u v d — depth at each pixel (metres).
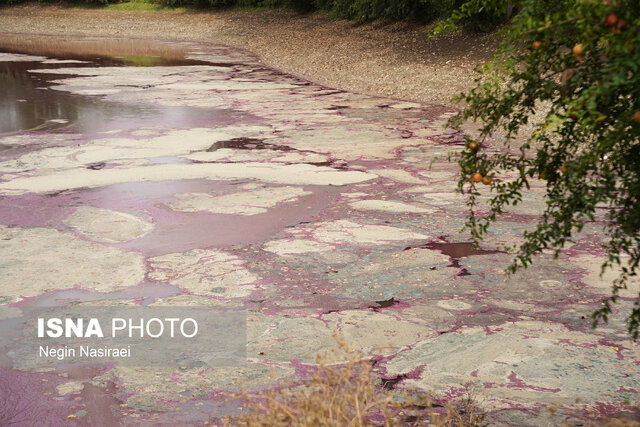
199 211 9.63
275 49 33.78
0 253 7.96
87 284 7.06
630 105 3.36
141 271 7.42
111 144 14.20
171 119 17.00
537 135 3.75
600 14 2.96
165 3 52.06
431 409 4.65
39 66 28.41
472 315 6.28
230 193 10.56
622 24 2.93
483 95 3.84
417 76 22.81
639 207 3.52
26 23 50.84
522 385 5.02
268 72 27.02
